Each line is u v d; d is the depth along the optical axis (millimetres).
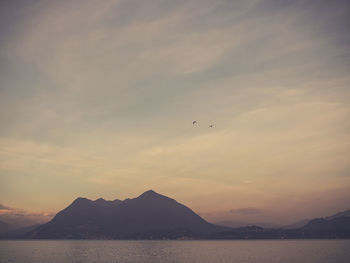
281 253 183500
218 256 169375
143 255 182625
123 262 141125
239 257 160625
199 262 139250
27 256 173500
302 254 172125
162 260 150250
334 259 142000
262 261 138375
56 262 140750
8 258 160375
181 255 180375
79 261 145375
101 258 161125
